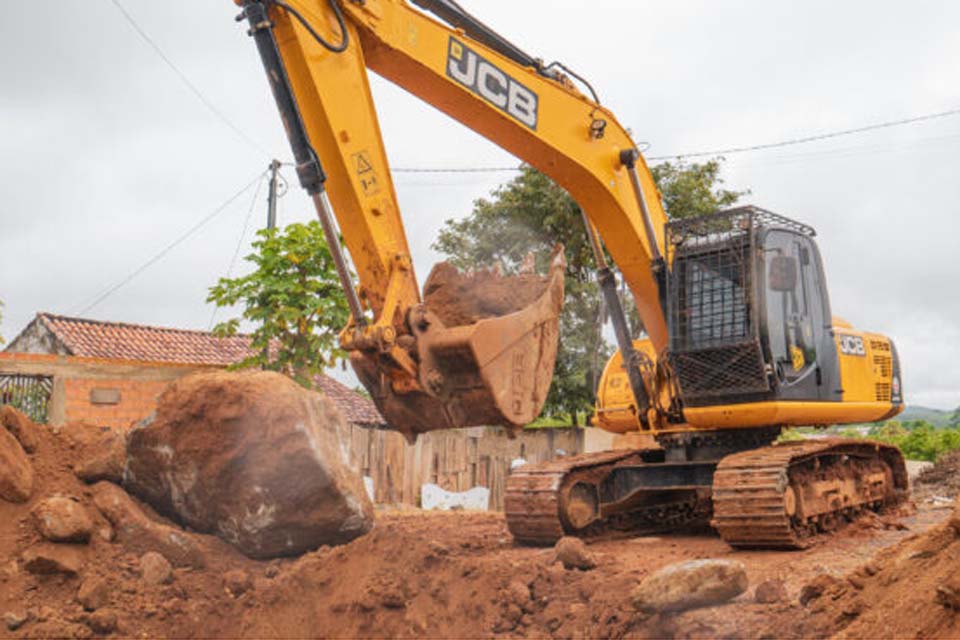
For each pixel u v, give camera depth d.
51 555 6.60
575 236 24.25
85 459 7.87
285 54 6.57
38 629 6.04
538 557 8.05
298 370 14.88
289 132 6.46
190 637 6.46
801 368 9.16
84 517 6.92
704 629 5.56
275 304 14.81
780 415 8.88
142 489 7.88
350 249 6.86
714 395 8.98
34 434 7.85
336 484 7.68
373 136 6.89
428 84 7.55
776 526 7.86
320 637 6.55
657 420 9.92
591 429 23.05
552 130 8.45
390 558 6.99
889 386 10.64
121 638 6.20
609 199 9.06
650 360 9.98
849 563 7.26
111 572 6.81
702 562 5.88
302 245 14.95
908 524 9.91
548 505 8.89
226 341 26.02
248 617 6.61
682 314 9.20
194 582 6.99
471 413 6.73
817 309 9.61
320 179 6.40
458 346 6.54
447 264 7.75
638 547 8.89
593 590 6.38
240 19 6.47
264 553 7.69
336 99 6.67
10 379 17.94
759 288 8.83
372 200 6.79
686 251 9.25
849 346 9.98
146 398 19.47
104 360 18.91
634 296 9.84
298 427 7.50
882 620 4.96
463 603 6.48
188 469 7.57
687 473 9.45
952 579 4.61
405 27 7.25
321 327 15.01
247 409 7.47
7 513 7.04
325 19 6.74
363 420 24.06
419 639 6.27
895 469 11.32
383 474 16.33
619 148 9.19
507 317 6.79
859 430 34.50
